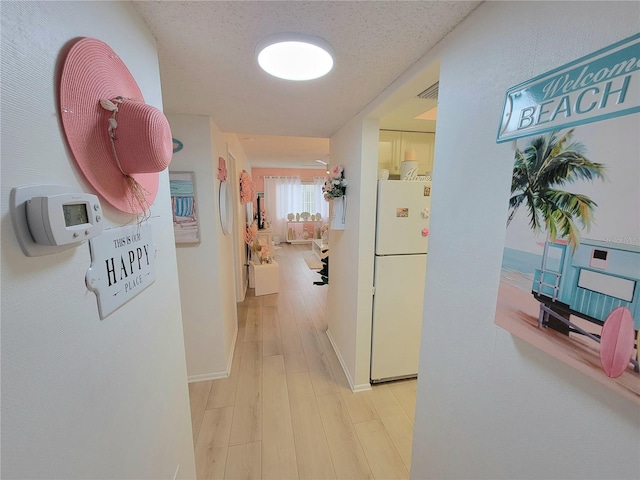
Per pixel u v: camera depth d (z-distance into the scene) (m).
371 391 2.08
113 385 0.60
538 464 0.64
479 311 0.80
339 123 2.07
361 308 2.00
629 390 0.45
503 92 0.69
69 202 0.42
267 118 1.91
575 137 0.52
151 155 0.57
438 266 1.00
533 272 0.61
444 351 0.98
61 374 0.44
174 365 1.00
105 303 0.56
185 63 1.10
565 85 0.53
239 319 3.28
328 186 2.23
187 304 2.09
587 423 0.53
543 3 0.58
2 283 0.34
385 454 1.57
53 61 0.43
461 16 0.81
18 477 0.36
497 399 0.75
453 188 0.90
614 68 0.45
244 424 1.77
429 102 1.64
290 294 4.10
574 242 0.53
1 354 0.34
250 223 5.11
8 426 0.35
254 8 0.77
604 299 0.48
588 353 0.51
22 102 0.38
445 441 1.00
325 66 1.06
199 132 1.88
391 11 0.79
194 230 2.00
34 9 0.40
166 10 0.77
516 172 0.65
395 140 2.37
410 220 1.96
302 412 1.87
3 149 0.35
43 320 0.41
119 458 0.62
